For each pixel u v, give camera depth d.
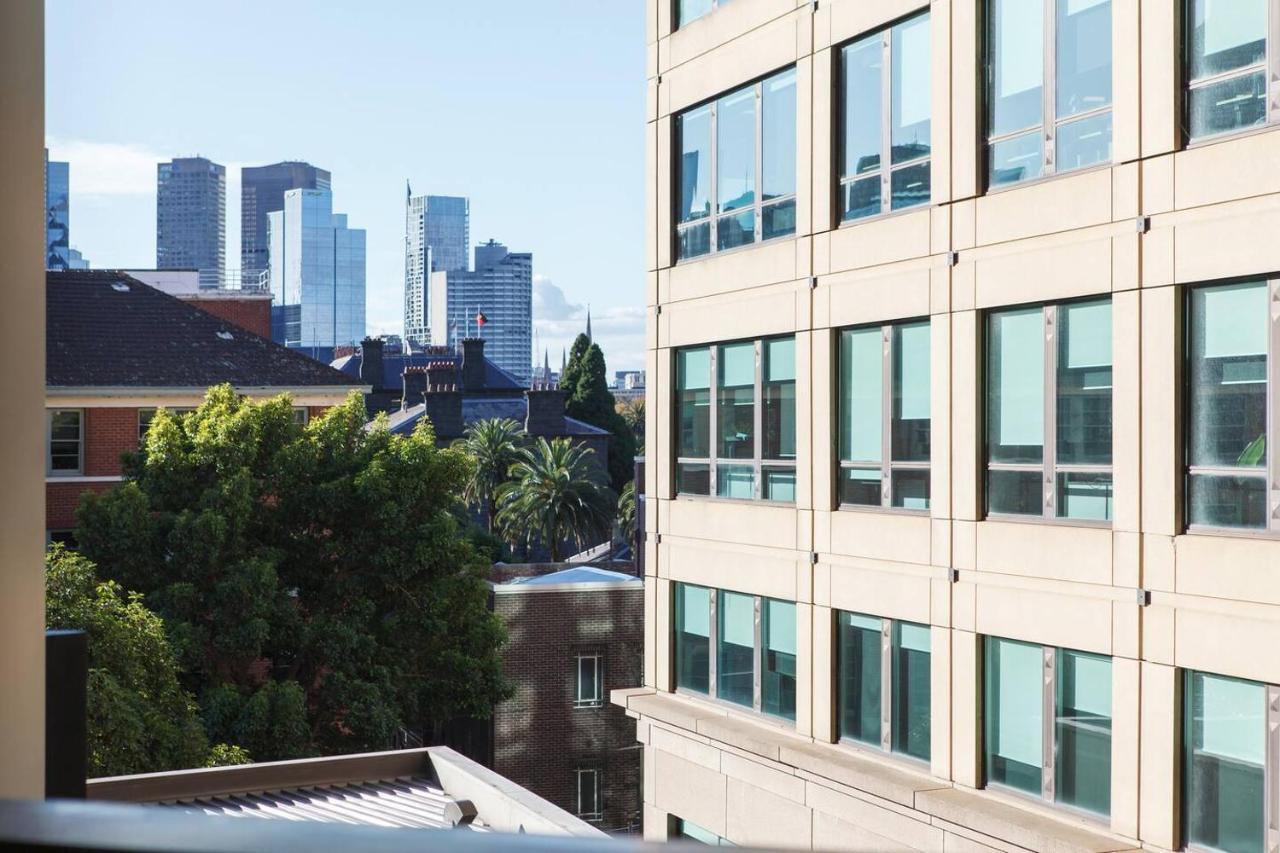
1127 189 15.37
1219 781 14.56
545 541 94.00
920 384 18.72
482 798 19.59
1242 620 14.10
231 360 53.88
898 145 19.06
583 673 48.72
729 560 22.84
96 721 28.53
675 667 24.67
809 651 20.81
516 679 48.00
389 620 39.69
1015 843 16.14
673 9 24.42
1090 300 16.06
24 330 2.18
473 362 134.00
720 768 22.31
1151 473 15.13
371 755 21.41
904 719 19.06
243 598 36.19
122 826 0.90
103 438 49.53
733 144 22.78
